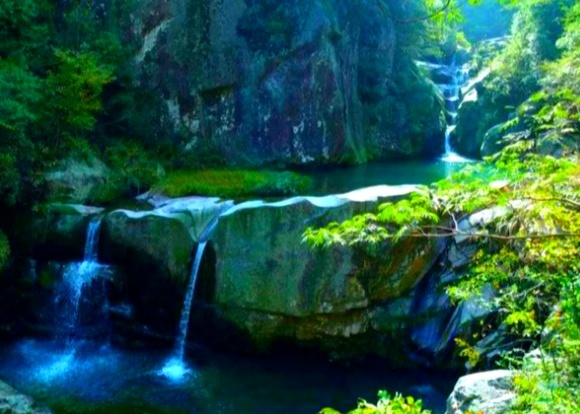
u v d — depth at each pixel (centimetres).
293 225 891
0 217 1066
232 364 912
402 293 910
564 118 556
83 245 1030
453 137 2344
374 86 2128
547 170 456
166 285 980
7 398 705
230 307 930
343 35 1859
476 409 495
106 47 1410
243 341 935
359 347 914
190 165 1514
